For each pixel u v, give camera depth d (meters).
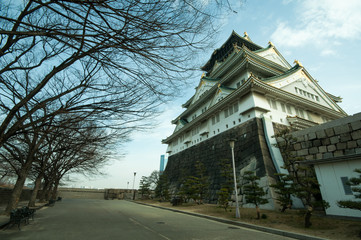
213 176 23.19
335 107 28.75
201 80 34.25
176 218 13.29
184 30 3.94
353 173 10.23
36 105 5.36
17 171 12.34
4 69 5.12
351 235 7.64
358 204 7.51
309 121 22.41
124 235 7.76
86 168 20.97
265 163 17.12
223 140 24.16
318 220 10.31
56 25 4.16
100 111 5.36
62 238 7.10
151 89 4.95
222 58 37.19
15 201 11.88
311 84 27.70
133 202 34.16
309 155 16.38
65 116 7.27
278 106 22.48
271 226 9.81
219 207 15.86
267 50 31.09
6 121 4.90
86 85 5.73
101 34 3.83
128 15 3.59
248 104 21.19
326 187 11.24
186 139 33.47
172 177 35.09
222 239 7.46
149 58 4.17
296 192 10.80
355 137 13.84
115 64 4.37
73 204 25.83
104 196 52.19
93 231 8.45
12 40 4.73
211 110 26.17
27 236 7.36
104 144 6.93
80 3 3.41
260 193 11.95
